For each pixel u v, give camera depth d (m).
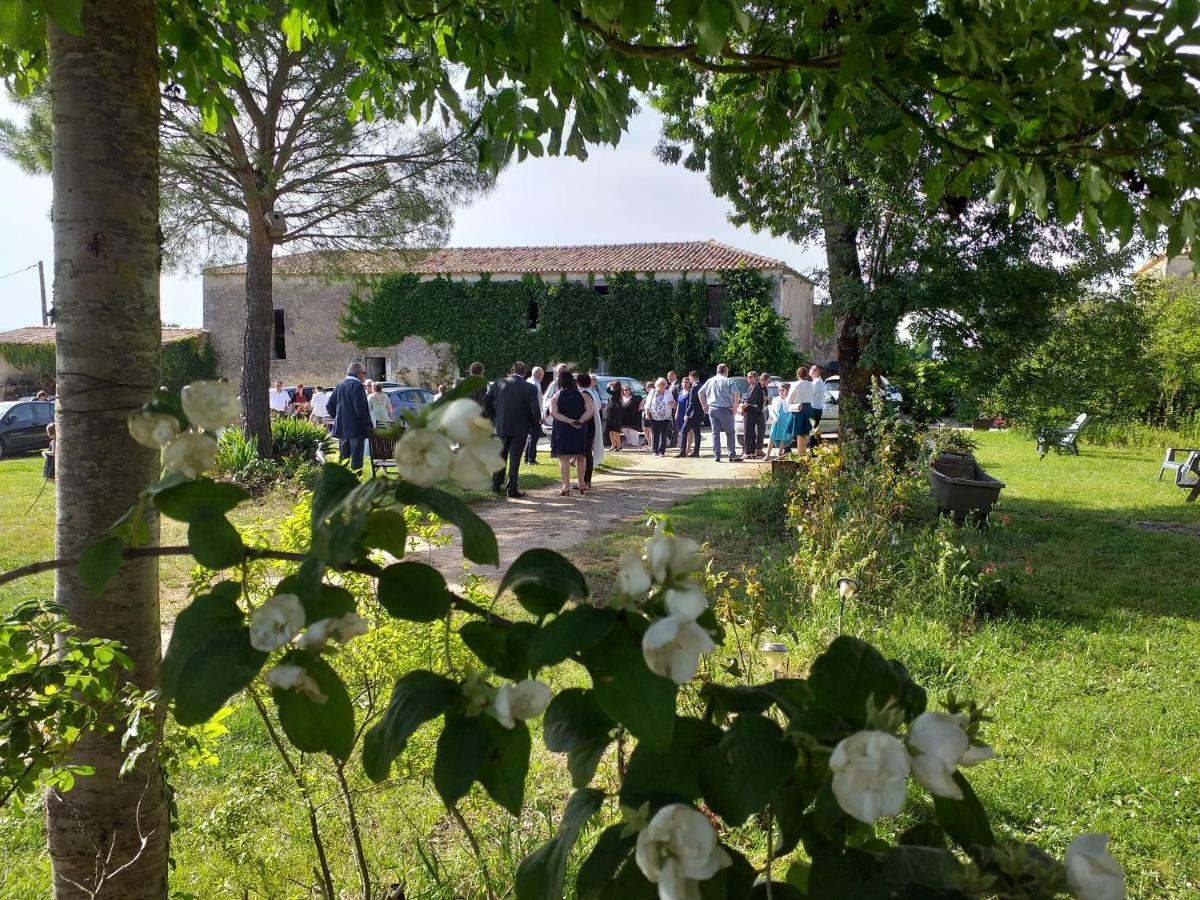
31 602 1.78
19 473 17.05
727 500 11.32
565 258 34.19
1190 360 22.78
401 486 0.89
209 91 3.67
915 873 0.84
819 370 15.47
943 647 5.63
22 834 2.97
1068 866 0.82
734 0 1.73
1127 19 1.94
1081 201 2.56
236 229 13.99
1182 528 10.84
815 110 3.17
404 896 2.58
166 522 8.70
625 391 21.84
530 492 12.59
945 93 2.57
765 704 1.00
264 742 3.96
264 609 0.89
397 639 2.75
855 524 7.04
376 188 13.57
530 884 0.97
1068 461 18.84
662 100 11.92
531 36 2.12
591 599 0.99
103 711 1.85
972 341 10.63
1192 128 2.01
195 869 2.88
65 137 1.86
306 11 3.66
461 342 33.03
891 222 10.30
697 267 31.34
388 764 0.94
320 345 34.44
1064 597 7.29
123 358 1.90
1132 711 4.80
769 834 0.96
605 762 3.33
